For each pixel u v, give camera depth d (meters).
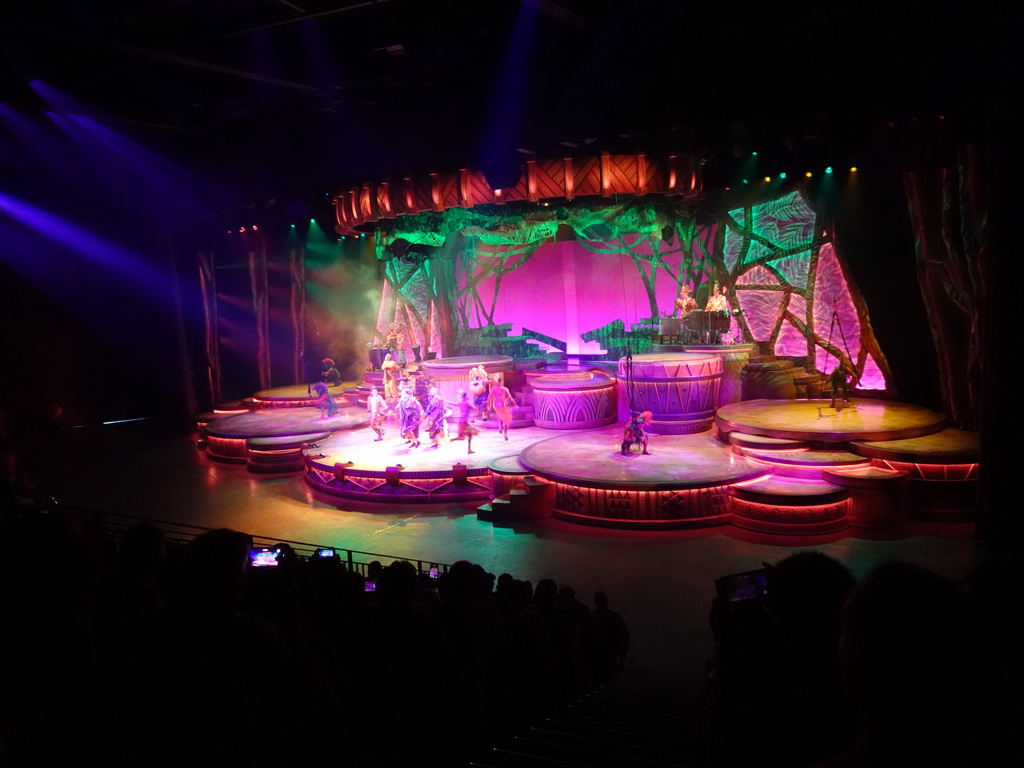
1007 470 13.46
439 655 4.76
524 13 14.70
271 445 22.02
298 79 17.06
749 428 17.47
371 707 3.96
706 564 13.71
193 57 15.50
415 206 20.64
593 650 8.02
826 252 21.30
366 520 17.45
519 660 6.07
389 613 4.81
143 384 31.80
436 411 21.36
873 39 13.30
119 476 22.41
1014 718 1.96
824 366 21.73
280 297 31.42
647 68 15.12
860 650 1.76
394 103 18.36
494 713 5.35
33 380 28.75
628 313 25.47
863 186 20.27
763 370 21.67
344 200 22.80
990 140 13.15
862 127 15.59
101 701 3.21
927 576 1.78
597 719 5.49
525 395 25.09
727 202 22.80
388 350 28.14
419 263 29.16
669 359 21.25
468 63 16.08
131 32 14.62
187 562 3.14
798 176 21.22
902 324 20.27
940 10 12.70
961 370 17.97
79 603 3.21
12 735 3.03
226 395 32.56
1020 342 13.17
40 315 28.81
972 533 14.55
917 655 1.66
